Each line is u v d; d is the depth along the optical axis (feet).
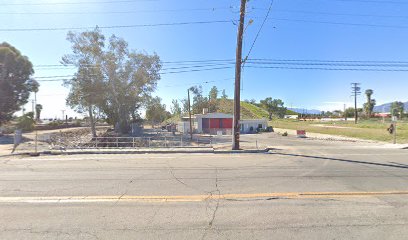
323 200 23.66
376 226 18.08
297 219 19.31
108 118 177.47
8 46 163.12
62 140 105.09
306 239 16.21
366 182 30.60
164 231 17.39
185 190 27.04
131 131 179.73
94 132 153.48
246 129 179.01
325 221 18.94
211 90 305.32
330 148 71.87
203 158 52.19
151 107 222.69
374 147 74.84
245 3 63.57
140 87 162.81
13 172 37.27
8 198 24.47
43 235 16.90
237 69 65.00
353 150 67.00
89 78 151.33
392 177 33.45
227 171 37.29
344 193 25.85
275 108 411.13
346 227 17.93
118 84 155.84
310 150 66.95
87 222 18.88
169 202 23.13
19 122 171.01
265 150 64.03
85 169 39.37
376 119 355.77
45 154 60.90
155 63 163.32
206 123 173.47
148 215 20.13
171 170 38.19
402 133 116.57
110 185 29.17
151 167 40.83
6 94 151.53
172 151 62.69
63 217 19.81
